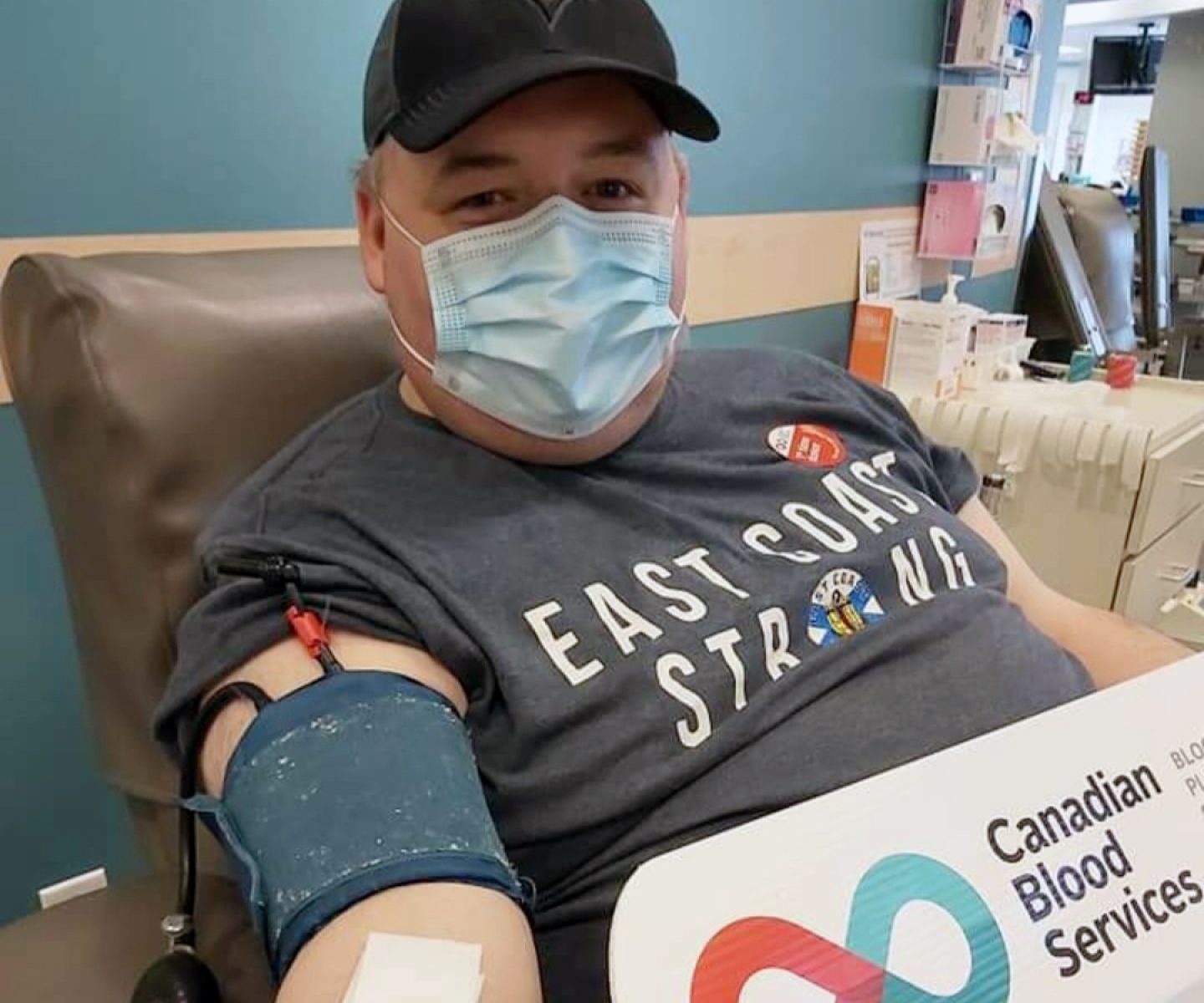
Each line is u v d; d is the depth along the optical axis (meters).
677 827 0.71
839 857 0.49
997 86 2.22
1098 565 1.76
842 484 0.95
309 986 0.48
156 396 0.79
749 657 0.77
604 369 0.82
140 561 0.79
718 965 0.44
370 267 0.86
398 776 0.56
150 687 0.82
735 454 0.93
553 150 0.76
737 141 1.68
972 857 0.52
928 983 0.47
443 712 0.64
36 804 1.13
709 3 1.56
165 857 0.85
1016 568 1.11
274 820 0.55
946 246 2.21
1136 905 0.53
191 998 0.59
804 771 0.74
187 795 0.67
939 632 0.86
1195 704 0.64
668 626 0.76
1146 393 1.97
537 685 0.70
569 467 0.86
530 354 0.79
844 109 1.90
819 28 1.79
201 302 0.84
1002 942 0.49
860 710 0.79
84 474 0.79
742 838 0.48
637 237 0.83
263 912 0.53
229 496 0.80
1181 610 1.87
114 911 0.74
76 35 0.96
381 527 0.74
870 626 0.84
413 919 0.50
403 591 0.70
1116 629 1.03
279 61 1.11
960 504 1.13
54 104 0.96
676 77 0.82
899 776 0.53
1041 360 2.34
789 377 1.05
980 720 0.81
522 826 0.70
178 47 1.03
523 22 0.73
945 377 1.93
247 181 1.12
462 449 0.83
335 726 0.59
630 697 0.72
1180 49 4.06
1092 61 5.65
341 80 1.17
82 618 0.84
